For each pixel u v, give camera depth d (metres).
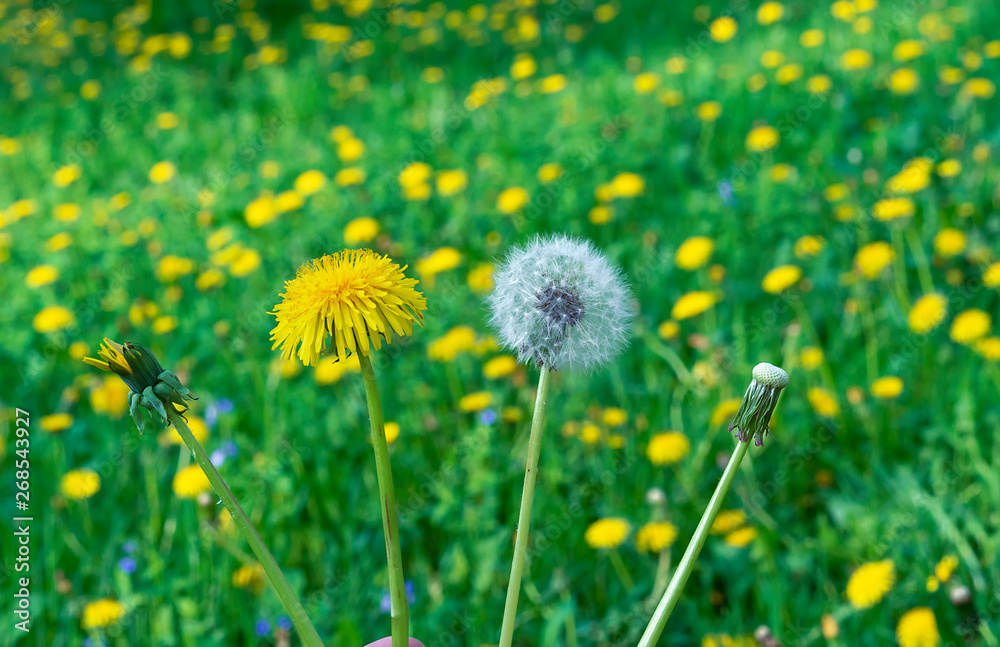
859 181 1.54
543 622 0.86
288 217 1.63
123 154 2.21
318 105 2.36
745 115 1.83
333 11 3.11
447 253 1.30
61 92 2.68
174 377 0.48
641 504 0.98
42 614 0.91
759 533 0.90
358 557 0.96
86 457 1.17
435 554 0.97
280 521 0.96
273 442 1.06
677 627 0.85
